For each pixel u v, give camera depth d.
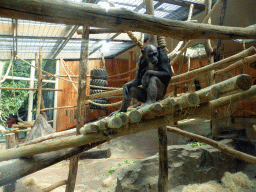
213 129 1.99
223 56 3.29
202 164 2.14
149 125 1.58
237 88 1.27
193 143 2.43
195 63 4.14
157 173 2.18
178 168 2.09
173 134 2.19
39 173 1.86
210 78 2.35
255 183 1.91
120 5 3.15
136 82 2.25
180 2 3.58
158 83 2.25
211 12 3.22
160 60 2.38
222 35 1.58
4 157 1.36
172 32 1.38
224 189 1.95
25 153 1.44
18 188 1.52
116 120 1.44
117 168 2.08
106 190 1.77
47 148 1.52
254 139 1.91
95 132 1.61
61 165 2.07
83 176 1.85
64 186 1.81
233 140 1.96
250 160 1.88
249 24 3.09
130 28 1.26
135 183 1.99
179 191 1.96
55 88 2.52
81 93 1.87
